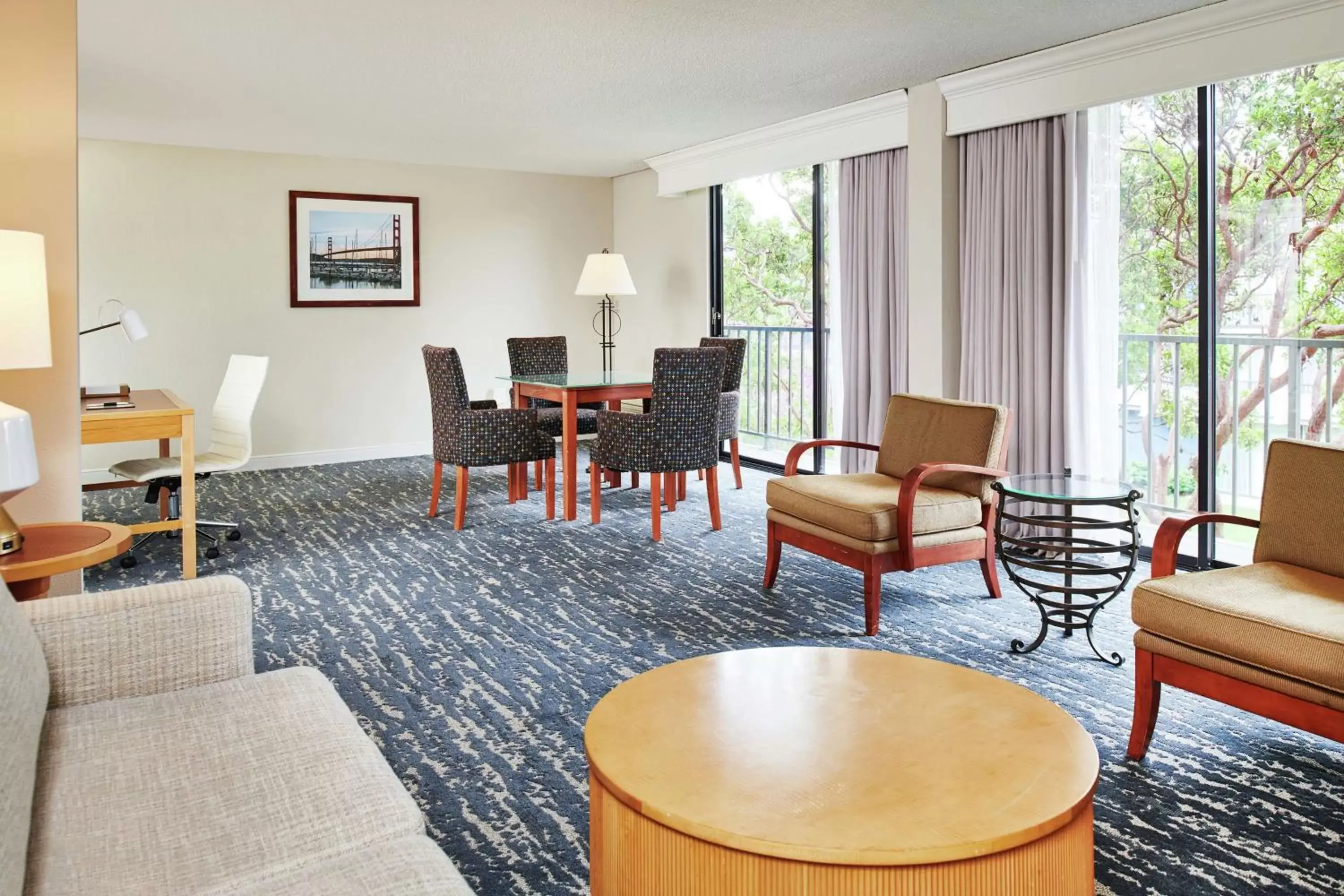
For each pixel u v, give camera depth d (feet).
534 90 16.37
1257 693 7.22
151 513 17.88
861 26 12.82
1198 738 8.48
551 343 22.67
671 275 25.25
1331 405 12.38
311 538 16.14
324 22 12.46
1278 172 12.62
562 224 26.66
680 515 17.98
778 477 22.11
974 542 12.04
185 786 4.67
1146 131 13.96
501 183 25.66
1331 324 12.28
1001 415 11.91
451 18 12.32
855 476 13.17
